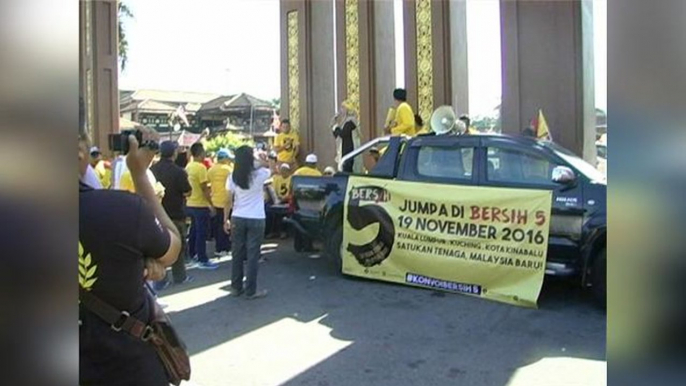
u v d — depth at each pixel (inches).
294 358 183.0
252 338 203.5
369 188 286.0
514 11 446.6
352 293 263.4
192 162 336.2
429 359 179.3
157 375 83.5
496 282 247.9
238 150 257.3
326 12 570.3
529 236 240.2
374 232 283.1
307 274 304.3
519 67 445.4
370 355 184.1
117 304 79.3
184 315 233.1
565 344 191.0
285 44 594.6
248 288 258.5
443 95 488.7
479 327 210.4
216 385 162.6
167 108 1387.8
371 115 531.8
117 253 78.5
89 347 77.9
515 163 250.7
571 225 231.9
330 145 562.3
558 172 232.8
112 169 184.4
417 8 504.7
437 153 271.4
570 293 254.4
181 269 288.8
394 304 243.4
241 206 258.2
